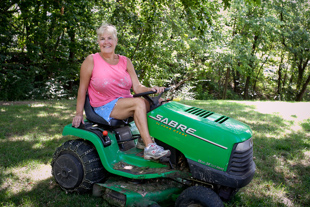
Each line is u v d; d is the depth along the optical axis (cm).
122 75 315
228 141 254
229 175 252
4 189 319
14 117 658
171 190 286
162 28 1293
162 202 282
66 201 298
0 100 1116
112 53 317
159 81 1614
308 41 2217
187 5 686
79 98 319
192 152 264
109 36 309
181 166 283
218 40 1775
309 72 2700
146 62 1444
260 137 573
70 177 309
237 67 2075
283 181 379
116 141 312
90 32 1417
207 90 2462
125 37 1405
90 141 316
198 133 265
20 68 1317
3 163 387
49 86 1302
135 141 358
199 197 246
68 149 312
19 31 1268
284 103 1220
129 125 344
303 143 535
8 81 1180
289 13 2256
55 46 1449
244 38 2102
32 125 596
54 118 669
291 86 2766
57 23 1131
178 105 312
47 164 398
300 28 2212
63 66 1519
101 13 1416
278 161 442
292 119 787
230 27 2111
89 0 1123
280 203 318
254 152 483
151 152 273
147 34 1284
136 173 279
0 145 459
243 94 2672
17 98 1192
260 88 2948
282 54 2570
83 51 1455
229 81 2808
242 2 1939
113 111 306
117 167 293
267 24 2030
